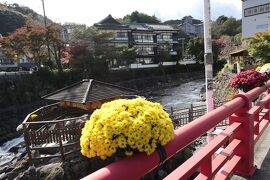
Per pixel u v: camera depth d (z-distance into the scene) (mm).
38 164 10023
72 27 43094
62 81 35000
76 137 9820
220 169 2732
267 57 17344
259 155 3898
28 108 29234
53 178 9125
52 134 9523
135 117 1707
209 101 6348
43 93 32281
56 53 36781
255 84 5484
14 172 10750
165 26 58281
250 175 3309
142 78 45281
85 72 36656
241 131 3273
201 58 55031
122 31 49844
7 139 22328
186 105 28500
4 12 53812
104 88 11914
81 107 11195
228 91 20750
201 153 2324
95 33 38781
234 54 31000
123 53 43000
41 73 33500
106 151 1620
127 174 1469
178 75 51906
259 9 40344
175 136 1869
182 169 2039
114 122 1641
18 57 35844
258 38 18609
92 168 9445
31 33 32375
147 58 52781
